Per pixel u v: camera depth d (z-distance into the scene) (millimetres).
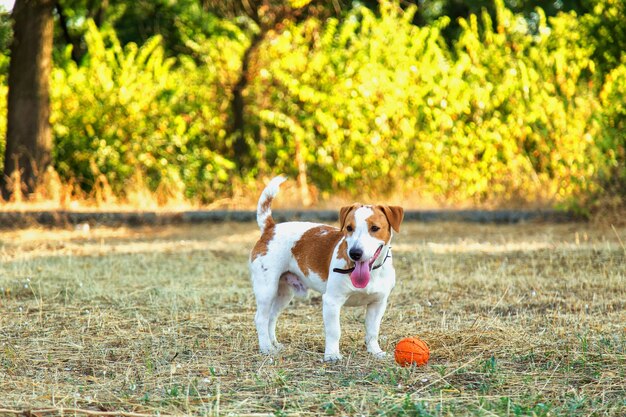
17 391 5145
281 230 6488
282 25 17578
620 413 4656
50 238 13227
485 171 15922
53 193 16141
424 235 12891
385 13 17359
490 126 15922
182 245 12312
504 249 11102
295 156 17219
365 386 5238
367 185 16516
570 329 6750
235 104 17719
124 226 14586
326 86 17094
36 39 16156
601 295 8133
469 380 5352
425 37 17422
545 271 9477
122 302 8070
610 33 14938
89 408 4816
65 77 17625
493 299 8133
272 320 6629
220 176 17188
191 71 18078
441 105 15953
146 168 17109
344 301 5949
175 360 5988
